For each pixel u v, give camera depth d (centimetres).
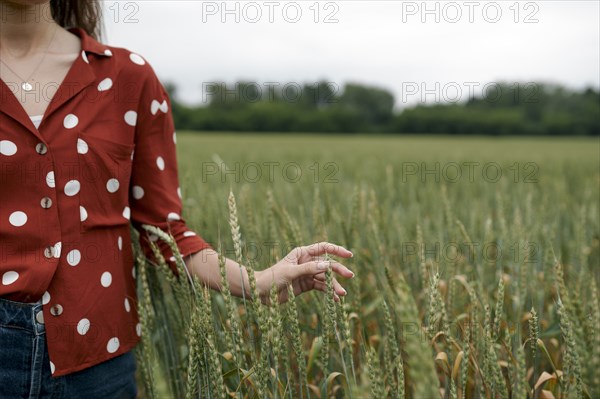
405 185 517
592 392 118
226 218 263
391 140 3189
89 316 151
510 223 348
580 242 285
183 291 156
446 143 2648
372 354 113
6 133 140
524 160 1172
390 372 144
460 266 252
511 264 248
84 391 154
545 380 162
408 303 89
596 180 611
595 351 116
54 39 156
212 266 165
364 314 205
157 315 190
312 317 212
